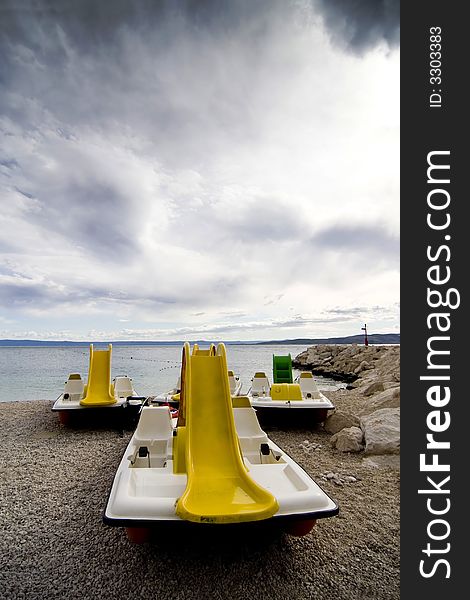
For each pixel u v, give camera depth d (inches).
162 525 122.6
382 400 377.1
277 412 339.6
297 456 265.4
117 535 157.1
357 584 128.2
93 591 123.3
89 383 356.5
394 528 163.9
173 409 339.6
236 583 127.9
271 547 147.9
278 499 131.3
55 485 215.2
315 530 161.6
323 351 1633.9
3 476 230.4
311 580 129.8
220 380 195.9
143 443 203.0
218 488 146.0
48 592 122.6
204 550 145.1
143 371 1165.1
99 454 274.7
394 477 223.1
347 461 253.9
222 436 173.6
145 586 126.0
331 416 346.6
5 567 135.6
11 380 927.0
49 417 408.8
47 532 160.1
